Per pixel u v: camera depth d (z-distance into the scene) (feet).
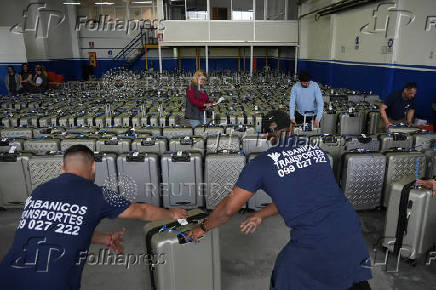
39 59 50.60
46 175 11.28
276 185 5.52
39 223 4.92
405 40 25.49
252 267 8.77
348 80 35.81
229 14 50.19
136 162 11.03
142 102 23.58
